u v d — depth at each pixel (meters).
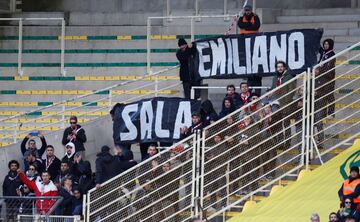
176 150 47.28
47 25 62.00
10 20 62.41
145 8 64.00
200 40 51.53
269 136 47.16
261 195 47.53
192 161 46.84
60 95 58.66
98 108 56.09
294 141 47.72
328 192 44.91
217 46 51.34
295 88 47.72
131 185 47.16
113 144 52.69
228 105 49.12
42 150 51.31
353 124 47.59
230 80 55.88
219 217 47.03
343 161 46.56
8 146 52.00
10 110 58.50
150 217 46.72
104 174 48.03
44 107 53.03
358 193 42.12
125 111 50.19
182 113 49.69
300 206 44.59
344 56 54.97
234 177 47.03
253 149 47.00
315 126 47.31
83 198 47.00
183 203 47.03
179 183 46.97
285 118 46.66
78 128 50.94
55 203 46.81
